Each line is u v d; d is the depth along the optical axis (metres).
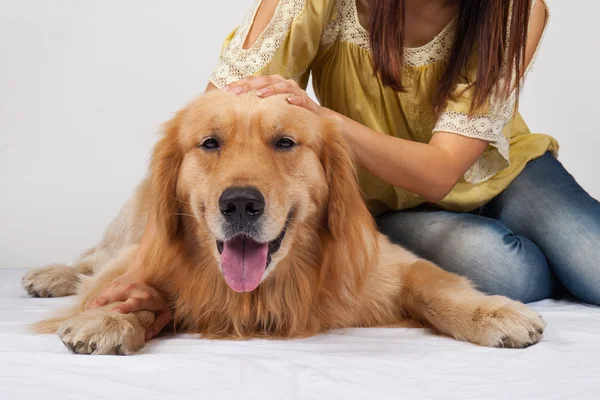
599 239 3.26
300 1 2.93
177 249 2.59
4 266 5.15
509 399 1.68
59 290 3.59
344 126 2.67
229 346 2.29
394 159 2.73
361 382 1.83
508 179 3.45
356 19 3.09
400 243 3.46
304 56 3.05
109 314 2.21
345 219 2.58
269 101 2.49
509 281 3.22
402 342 2.37
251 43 2.95
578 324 2.69
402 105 3.17
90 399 1.65
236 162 2.36
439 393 1.73
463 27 2.99
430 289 2.61
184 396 1.69
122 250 3.12
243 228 2.26
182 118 2.62
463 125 2.91
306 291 2.55
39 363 1.98
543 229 3.38
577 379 1.84
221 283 2.53
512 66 2.98
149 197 3.38
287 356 2.12
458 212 3.55
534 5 3.16
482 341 2.33
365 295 2.68
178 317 2.61
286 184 2.40
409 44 3.11
